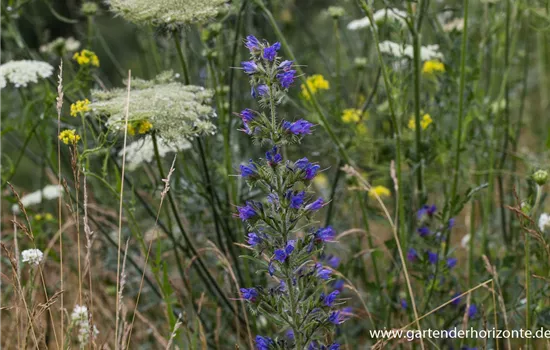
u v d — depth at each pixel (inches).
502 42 69.1
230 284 65.7
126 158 64.2
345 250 69.5
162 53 73.7
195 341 60.8
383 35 68.7
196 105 60.1
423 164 64.0
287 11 76.2
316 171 54.2
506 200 69.1
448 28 67.5
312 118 65.6
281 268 54.5
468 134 66.3
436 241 62.8
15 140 70.7
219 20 67.3
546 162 68.3
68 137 58.7
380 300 64.3
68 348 57.9
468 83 65.7
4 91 70.6
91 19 69.2
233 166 66.7
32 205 72.9
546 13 65.3
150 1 60.4
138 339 67.9
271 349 55.5
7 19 66.1
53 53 68.6
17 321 57.8
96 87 65.6
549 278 60.7
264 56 53.9
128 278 67.7
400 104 64.2
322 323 55.1
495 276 59.5
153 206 69.3
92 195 71.6
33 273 62.1
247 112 54.2
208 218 67.2
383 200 71.4
